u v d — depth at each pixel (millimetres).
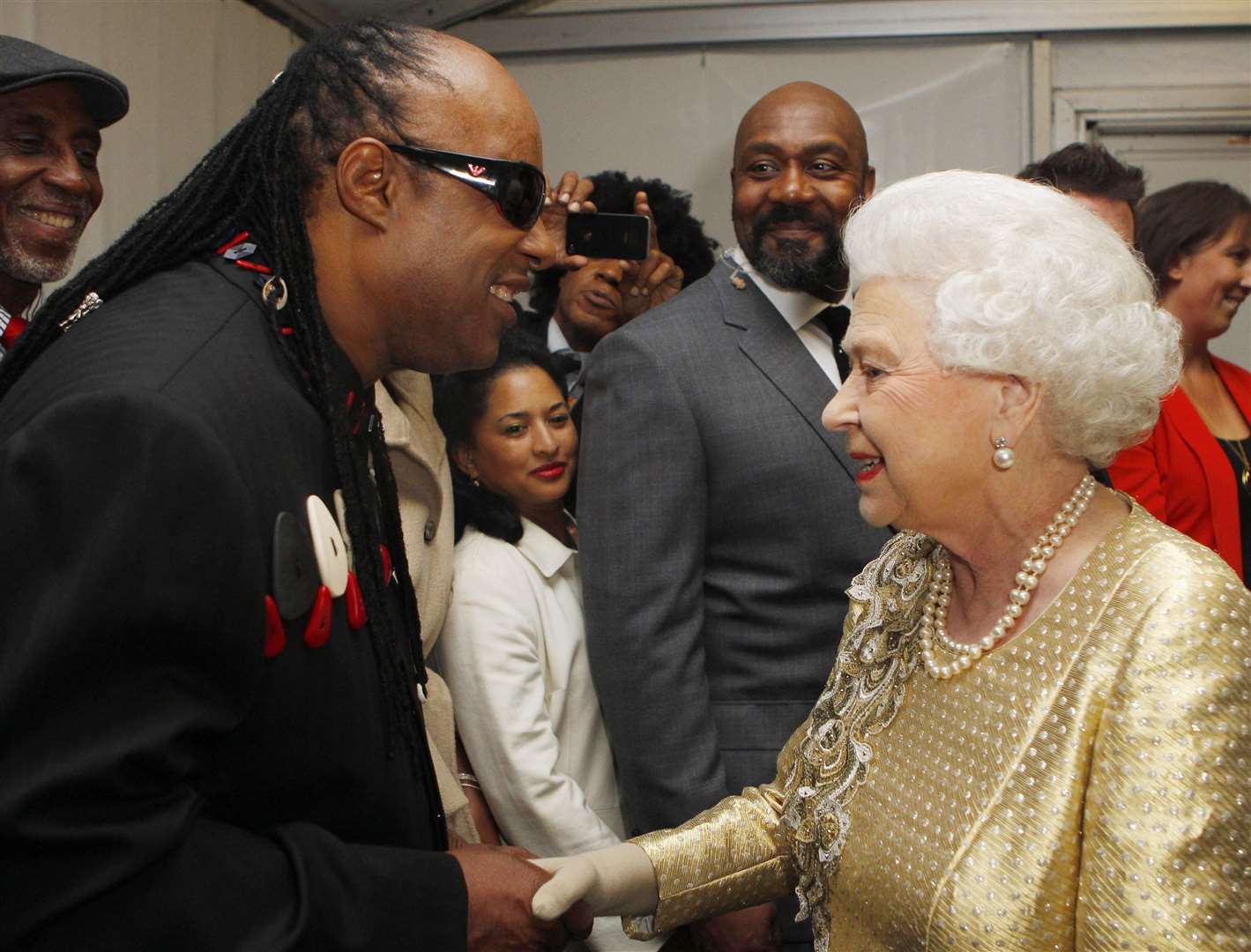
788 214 2020
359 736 1087
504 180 1113
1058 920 1007
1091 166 2551
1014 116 4004
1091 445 1088
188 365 973
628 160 4117
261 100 1142
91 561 858
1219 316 2684
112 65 2781
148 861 886
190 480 899
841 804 1196
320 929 971
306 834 1013
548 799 1825
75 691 863
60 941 877
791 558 1890
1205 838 932
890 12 3967
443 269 1118
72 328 1047
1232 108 3938
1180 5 3879
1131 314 1072
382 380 1690
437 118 1101
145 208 2914
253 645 940
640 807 1856
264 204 1118
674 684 1834
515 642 1889
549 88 4152
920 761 1132
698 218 4090
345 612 1077
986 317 1045
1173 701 965
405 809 1165
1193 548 1045
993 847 1031
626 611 1846
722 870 1329
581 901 1216
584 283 2662
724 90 4078
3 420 970
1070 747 1013
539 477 2037
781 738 1881
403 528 1688
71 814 856
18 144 1837
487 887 1138
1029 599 1100
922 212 1094
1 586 862
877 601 1250
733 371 1928
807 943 1849
